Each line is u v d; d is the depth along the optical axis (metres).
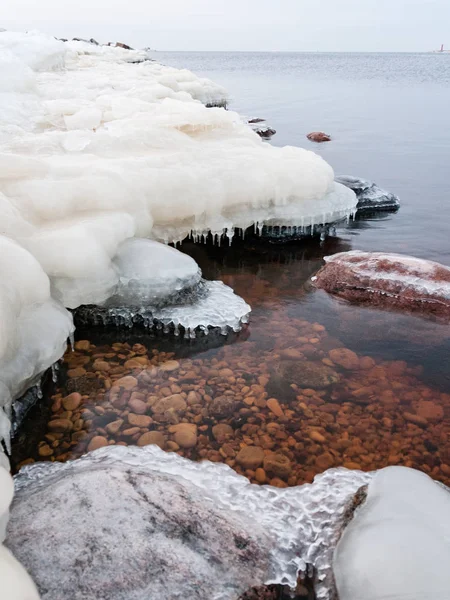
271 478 2.36
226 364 3.27
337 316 3.93
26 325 2.64
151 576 1.66
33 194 3.53
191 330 3.56
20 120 6.34
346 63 71.38
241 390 3.00
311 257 5.06
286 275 4.65
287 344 3.52
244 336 3.61
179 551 1.76
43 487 2.10
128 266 3.58
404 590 1.62
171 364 3.25
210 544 1.82
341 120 13.86
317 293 4.32
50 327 2.77
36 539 1.74
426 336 3.66
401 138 11.08
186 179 4.42
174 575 1.68
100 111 6.71
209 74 36.81
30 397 2.77
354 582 1.71
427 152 9.61
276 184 4.94
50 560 1.68
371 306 4.09
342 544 1.90
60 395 2.90
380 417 2.82
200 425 2.70
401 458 2.53
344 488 2.29
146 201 4.21
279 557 1.89
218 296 4.00
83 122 6.37
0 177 3.66
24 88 7.76
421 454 2.56
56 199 3.57
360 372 3.22
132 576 1.65
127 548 1.73
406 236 5.59
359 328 3.76
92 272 3.18
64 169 4.01
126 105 7.11
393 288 4.17
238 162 5.02
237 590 1.71
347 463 2.49
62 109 6.95
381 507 2.00
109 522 1.82
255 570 1.80
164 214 4.38
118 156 4.91
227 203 4.77
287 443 2.60
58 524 1.80
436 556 1.72
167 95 9.05
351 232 5.72
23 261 2.65
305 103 17.89
